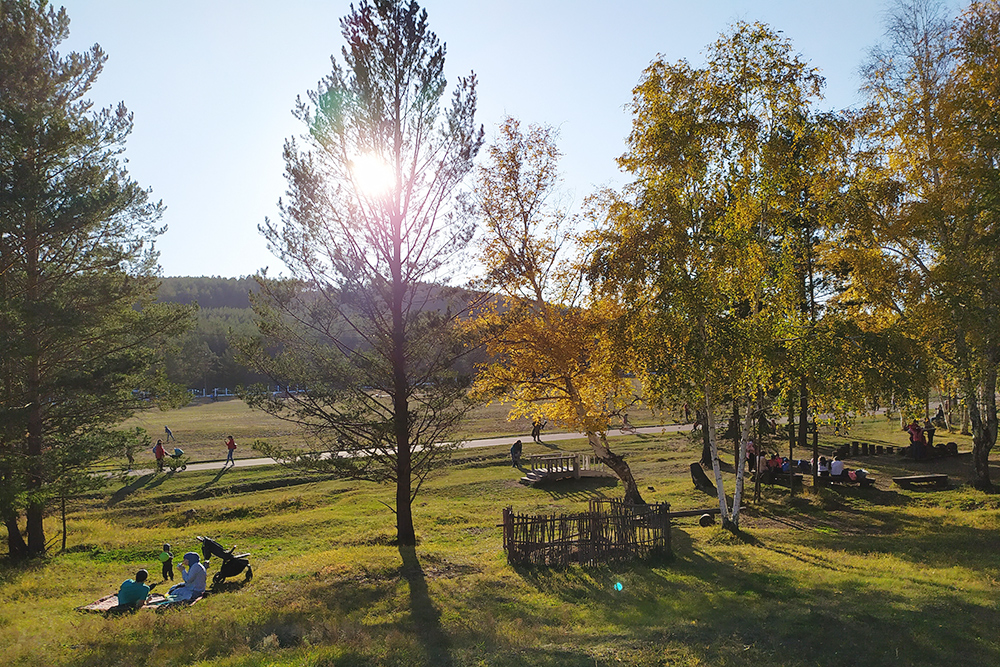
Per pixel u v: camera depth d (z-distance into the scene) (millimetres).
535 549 15047
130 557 19516
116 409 23500
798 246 18641
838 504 22734
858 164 21609
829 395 17438
